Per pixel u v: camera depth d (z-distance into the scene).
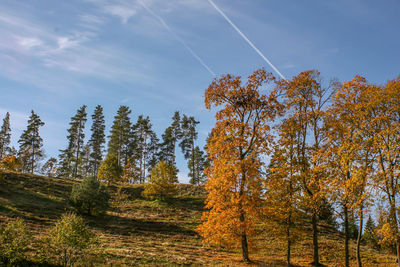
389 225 18.58
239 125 24.39
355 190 19.77
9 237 16.23
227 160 23.70
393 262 28.94
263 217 22.91
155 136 80.19
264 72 24.80
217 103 25.69
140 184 64.38
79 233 17.08
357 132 20.66
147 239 30.80
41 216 33.78
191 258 23.48
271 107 24.12
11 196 40.50
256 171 22.44
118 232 32.56
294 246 32.62
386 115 19.94
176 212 46.56
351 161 20.41
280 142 23.38
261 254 28.41
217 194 23.25
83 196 39.22
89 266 17.27
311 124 23.91
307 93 24.69
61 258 17.11
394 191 18.73
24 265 16.03
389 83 20.28
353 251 32.50
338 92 23.05
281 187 22.11
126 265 18.91
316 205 21.86
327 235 39.03
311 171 22.22
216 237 22.73
